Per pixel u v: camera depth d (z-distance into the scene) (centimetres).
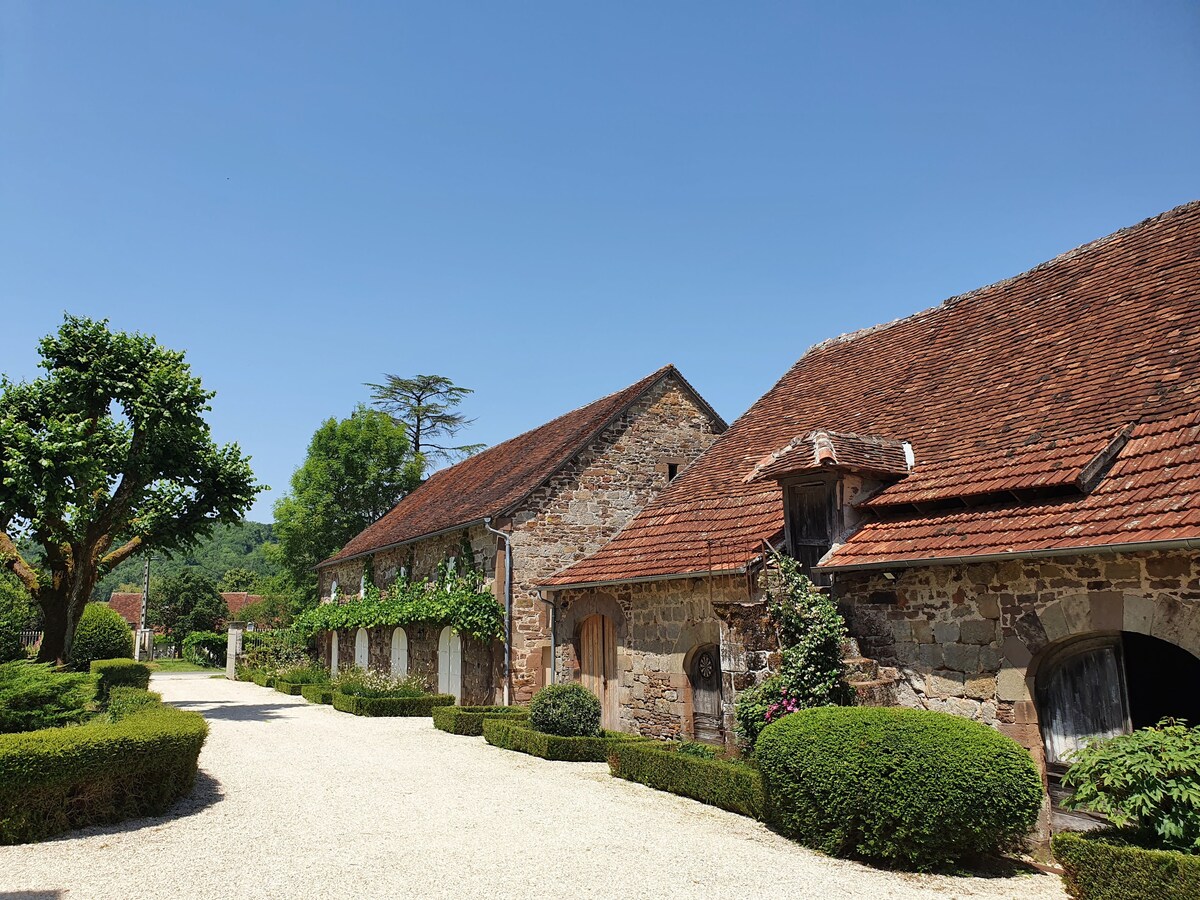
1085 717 734
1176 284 973
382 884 623
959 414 1051
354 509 3819
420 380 4425
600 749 1182
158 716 962
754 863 674
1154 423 795
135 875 645
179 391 1666
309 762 1151
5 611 1988
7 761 737
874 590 909
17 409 1553
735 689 988
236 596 6291
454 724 1471
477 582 1817
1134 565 685
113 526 1684
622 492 1856
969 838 651
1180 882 497
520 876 641
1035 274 1250
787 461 1021
